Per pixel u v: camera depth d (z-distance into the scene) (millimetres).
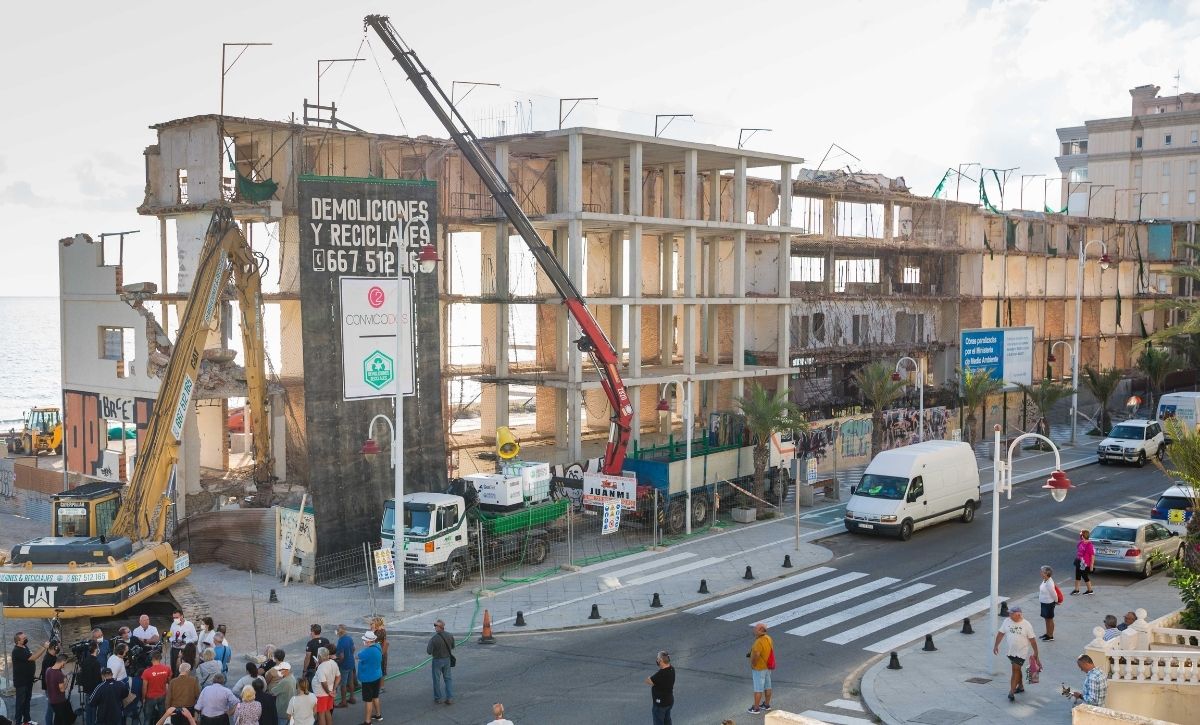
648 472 37000
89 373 40656
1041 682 22109
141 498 28703
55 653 20562
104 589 24281
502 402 44781
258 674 19016
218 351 38406
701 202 53125
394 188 34625
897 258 64438
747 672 23109
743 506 40656
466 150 37812
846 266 63375
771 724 15430
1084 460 53656
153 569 26203
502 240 43812
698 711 20734
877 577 31344
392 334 34469
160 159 39969
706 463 38812
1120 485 46688
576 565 32594
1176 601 28141
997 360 60781
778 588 30234
